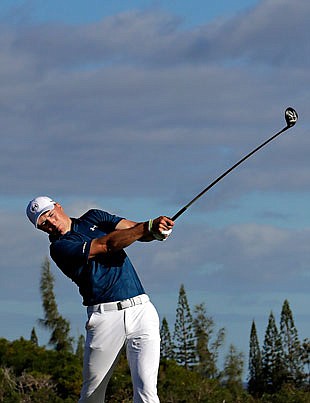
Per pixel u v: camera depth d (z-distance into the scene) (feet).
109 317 42.50
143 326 42.39
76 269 42.50
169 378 127.85
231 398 128.57
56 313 178.09
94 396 44.01
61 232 43.39
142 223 42.09
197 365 204.95
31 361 143.95
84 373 43.73
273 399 129.80
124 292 42.60
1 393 125.18
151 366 42.19
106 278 42.50
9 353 147.84
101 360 43.04
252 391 235.81
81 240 42.96
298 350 234.58
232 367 197.16
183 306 207.62
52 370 138.51
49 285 177.99
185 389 124.16
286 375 232.94
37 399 124.16
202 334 206.59
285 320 236.63
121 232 41.98
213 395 125.90
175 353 208.44
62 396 130.21
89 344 43.09
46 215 43.19
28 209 43.55
